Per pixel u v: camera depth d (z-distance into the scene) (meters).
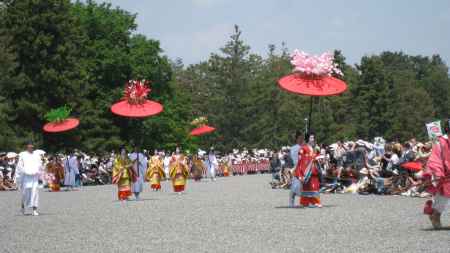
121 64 63.78
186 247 11.82
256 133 93.94
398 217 16.34
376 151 30.56
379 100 91.88
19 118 56.62
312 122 81.62
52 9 57.56
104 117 64.69
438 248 10.98
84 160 46.22
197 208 20.53
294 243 11.95
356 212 17.86
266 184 39.28
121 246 12.16
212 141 97.69
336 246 11.46
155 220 16.89
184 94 79.88
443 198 13.57
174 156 30.83
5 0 57.47
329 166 29.03
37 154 20.11
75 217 18.53
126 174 25.77
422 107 114.31
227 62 100.25
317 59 20.72
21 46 56.03
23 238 13.84
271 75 94.19
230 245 11.91
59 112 40.88
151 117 67.81
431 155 13.64
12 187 39.91
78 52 61.09
